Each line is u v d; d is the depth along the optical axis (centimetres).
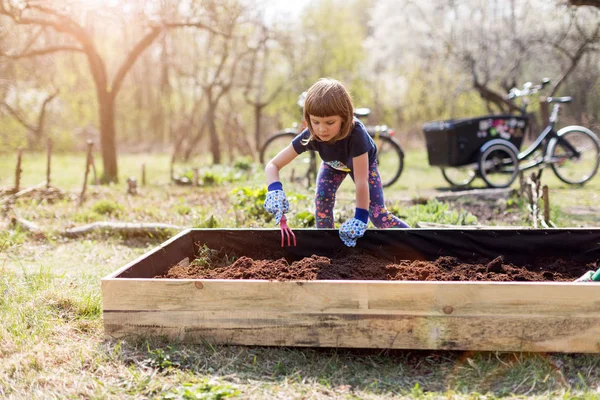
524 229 346
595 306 246
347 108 291
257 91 1930
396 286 253
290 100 2048
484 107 1866
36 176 1169
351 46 2159
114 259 464
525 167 884
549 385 237
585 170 1038
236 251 363
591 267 333
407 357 265
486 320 250
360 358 264
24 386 242
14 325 297
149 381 244
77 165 1521
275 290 261
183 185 939
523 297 248
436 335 253
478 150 883
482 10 1460
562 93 1520
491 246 349
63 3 873
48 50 1015
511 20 1452
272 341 264
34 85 1959
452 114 1891
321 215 383
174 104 2333
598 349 248
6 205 646
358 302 256
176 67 1524
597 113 1464
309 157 940
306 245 356
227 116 1573
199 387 236
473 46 1458
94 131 2288
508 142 874
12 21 926
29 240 523
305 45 1950
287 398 231
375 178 369
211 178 940
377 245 352
